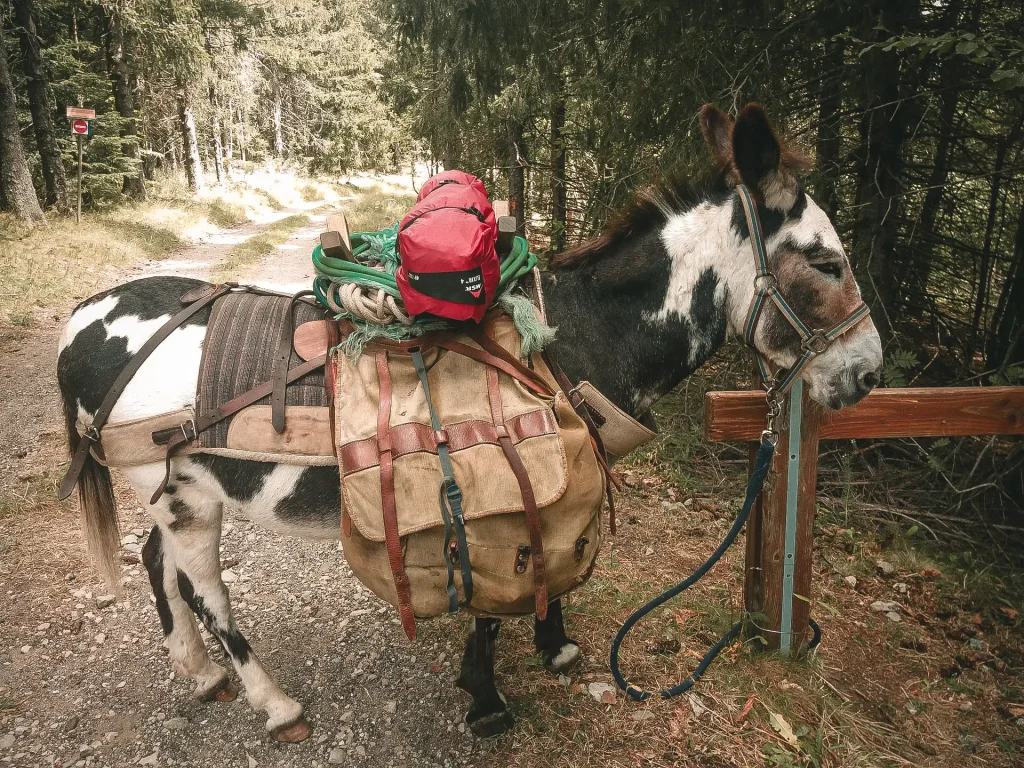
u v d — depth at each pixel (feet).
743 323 6.85
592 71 16.25
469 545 6.03
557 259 7.38
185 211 57.06
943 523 12.85
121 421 6.86
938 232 16.72
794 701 8.34
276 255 42.27
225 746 7.93
